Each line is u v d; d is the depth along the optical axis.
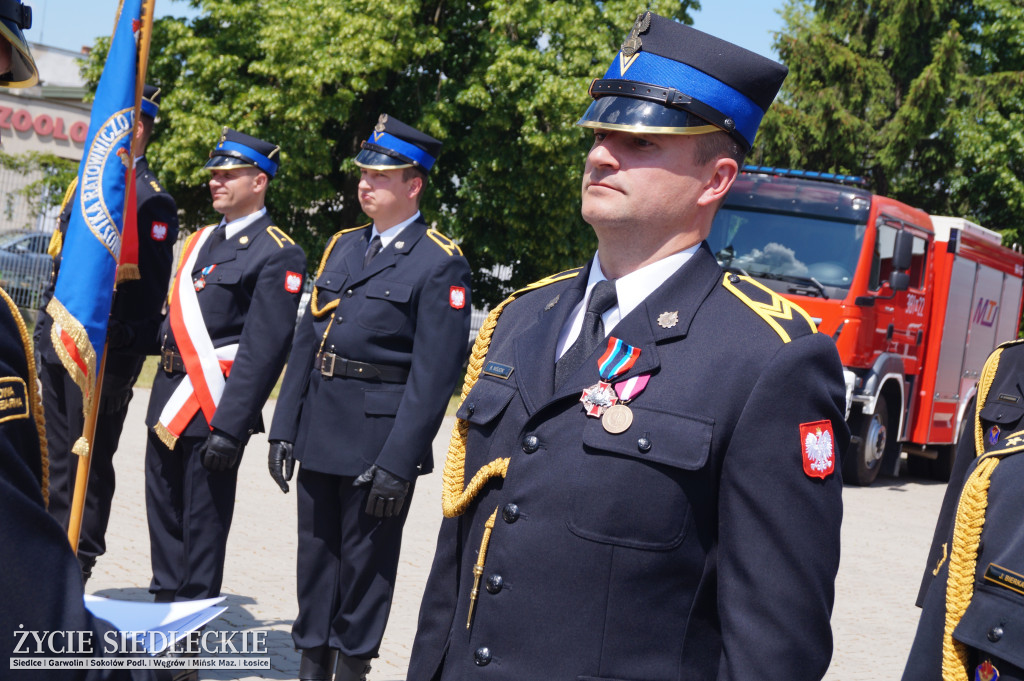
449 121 17.92
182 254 4.36
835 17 27.16
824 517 1.60
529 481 1.70
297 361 4.11
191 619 1.38
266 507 7.28
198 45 17.17
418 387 3.78
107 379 4.60
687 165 1.75
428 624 1.91
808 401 1.63
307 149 17.08
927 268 11.82
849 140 26.12
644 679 1.60
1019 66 26.62
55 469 4.68
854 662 5.14
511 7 16.80
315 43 16.77
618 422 1.65
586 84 16.58
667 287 1.76
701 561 1.64
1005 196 24.94
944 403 12.59
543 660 1.62
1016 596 1.88
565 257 18.66
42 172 20.12
